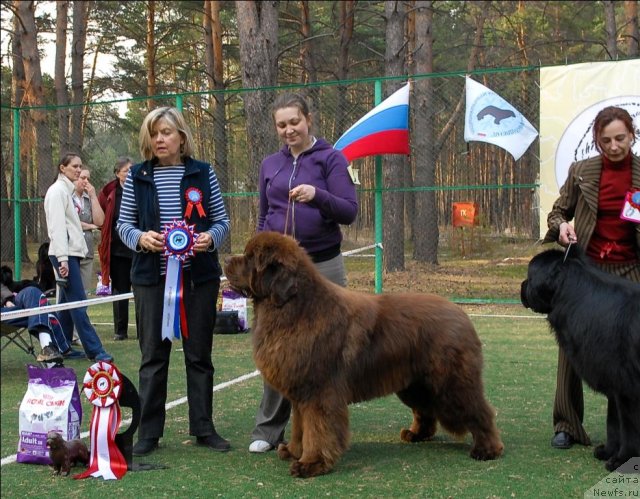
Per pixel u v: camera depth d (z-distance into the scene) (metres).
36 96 19.14
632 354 3.94
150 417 4.75
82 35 22.12
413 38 23.36
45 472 4.33
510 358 7.78
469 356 4.38
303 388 4.07
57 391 4.57
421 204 17.27
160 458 4.57
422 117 16.84
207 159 13.56
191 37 29.36
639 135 9.41
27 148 19.92
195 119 14.87
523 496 3.77
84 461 4.42
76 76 21.86
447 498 3.75
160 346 4.74
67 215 7.76
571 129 9.95
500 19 30.22
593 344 4.06
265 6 14.73
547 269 4.32
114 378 4.33
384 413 5.73
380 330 4.26
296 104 4.64
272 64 14.80
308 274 4.07
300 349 4.00
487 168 24.81
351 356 4.11
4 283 7.48
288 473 4.20
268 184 4.84
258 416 4.84
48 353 6.78
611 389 4.07
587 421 5.39
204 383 4.84
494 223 24.55
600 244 4.61
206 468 4.34
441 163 23.12
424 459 4.48
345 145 10.64
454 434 4.56
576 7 27.38
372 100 16.88
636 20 19.33
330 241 4.69
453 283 14.48
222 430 5.29
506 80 23.45
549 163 10.11
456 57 29.91
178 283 4.59
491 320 10.41
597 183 4.54
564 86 9.91
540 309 4.39
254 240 4.09
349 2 24.09
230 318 9.74
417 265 17.00
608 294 4.10
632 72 9.62
